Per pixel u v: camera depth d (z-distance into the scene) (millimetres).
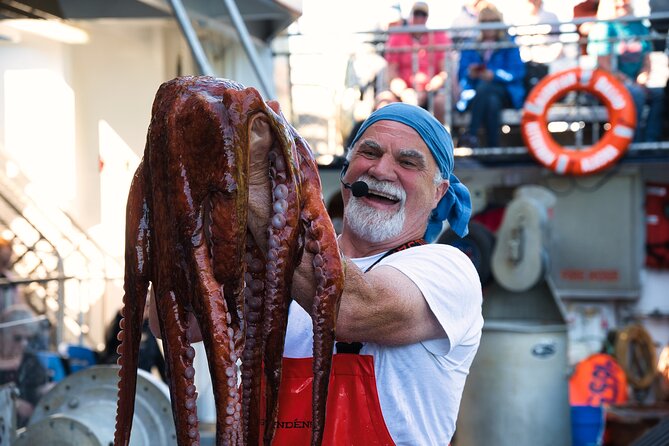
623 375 9219
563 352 7973
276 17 8406
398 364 2424
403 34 10492
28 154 9164
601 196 11000
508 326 7902
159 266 1803
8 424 4355
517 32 10414
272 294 1856
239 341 1784
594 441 8305
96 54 8969
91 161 9180
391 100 10375
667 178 11273
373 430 2367
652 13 10625
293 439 2404
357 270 2219
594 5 10898
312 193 1916
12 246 8156
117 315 6980
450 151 2654
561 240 11070
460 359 2537
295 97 10375
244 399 1872
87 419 4184
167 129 1759
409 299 2311
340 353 2420
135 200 1891
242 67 8602
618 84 10195
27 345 5680
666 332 11297
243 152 1747
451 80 10805
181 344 1791
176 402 1797
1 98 9141
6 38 8703
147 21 8273
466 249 8703
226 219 1740
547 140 10258
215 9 7840
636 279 10984
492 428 7898
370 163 2574
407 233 2619
